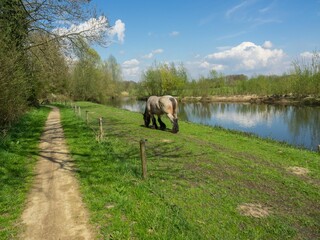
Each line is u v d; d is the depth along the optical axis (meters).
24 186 7.50
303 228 5.78
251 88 64.50
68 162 9.64
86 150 11.12
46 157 10.39
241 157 11.04
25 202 6.55
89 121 21.42
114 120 22.72
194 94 69.19
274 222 5.87
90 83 61.16
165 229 5.13
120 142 12.85
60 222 5.61
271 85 59.44
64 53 21.92
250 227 5.60
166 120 22.72
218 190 7.43
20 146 11.98
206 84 69.44
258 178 8.55
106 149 11.20
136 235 5.02
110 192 6.80
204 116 36.00
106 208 6.07
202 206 6.39
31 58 20.72
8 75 12.63
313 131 23.70
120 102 68.50
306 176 8.98
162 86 69.12
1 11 16.58
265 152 12.16
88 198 6.59
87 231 5.25
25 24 19.36
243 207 6.51
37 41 21.28
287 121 29.72
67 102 53.41
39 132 16.17
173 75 69.44
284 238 5.32
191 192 7.15
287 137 21.30
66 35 21.16
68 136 14.60
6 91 12.55
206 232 5.29
